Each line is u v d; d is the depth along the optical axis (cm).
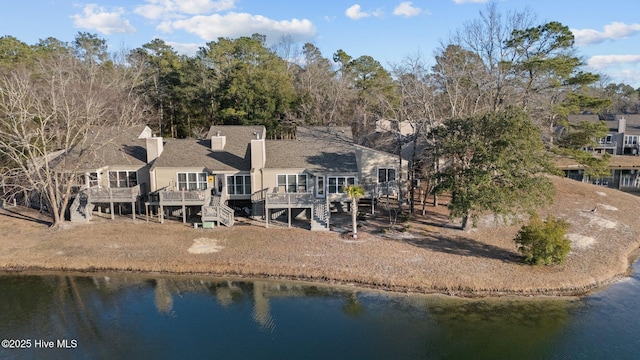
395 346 1955
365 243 2969
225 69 5966
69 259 2772
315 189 3556
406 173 3950
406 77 3894
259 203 3519
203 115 6153
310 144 3859
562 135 4309
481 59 4075
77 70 6053
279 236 3103
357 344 1970
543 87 4003
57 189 3338
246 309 2288
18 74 4184
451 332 2050
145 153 3797
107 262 2741
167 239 3056
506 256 2772
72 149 3778
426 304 2292
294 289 2470
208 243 2991
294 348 1948
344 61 7456
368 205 3753
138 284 2558
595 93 9225
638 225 3509
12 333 2072
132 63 7075
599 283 2509
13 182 3809
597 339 1991
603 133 3978
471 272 2545
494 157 2772
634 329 2066
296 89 6575
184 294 2447
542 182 2775
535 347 1930
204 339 2022
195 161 3575
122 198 3431
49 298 2403
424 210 3566
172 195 3331
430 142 3566
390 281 2469
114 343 1995
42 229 3275
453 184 2911
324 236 3100
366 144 4909
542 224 2680
